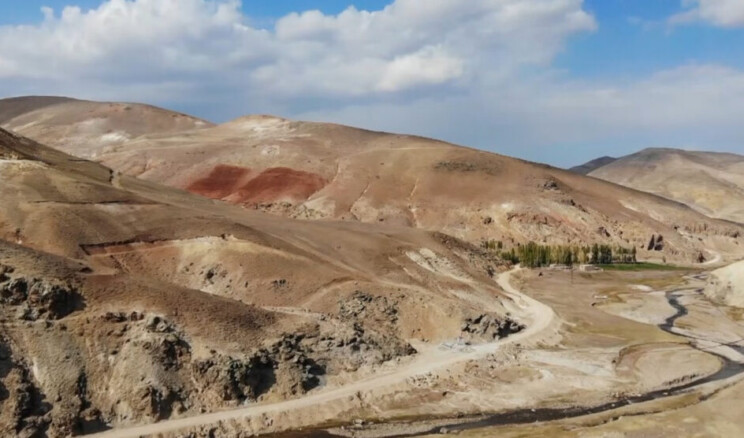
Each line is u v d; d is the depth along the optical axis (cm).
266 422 6925
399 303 10112
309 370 7850
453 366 8731
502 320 10494
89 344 6862
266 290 9938
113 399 6612
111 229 10269
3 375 6244
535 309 12450
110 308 7300
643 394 8238
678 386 8575
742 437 6781
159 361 6956
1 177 10606
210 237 10625
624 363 9431
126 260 9925
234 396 7131
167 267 10106
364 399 7638
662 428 6981
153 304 7538
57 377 6488
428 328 9869
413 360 8875
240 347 7525
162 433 6412
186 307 7719
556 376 8769
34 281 7056
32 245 9438
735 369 9312
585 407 7769
